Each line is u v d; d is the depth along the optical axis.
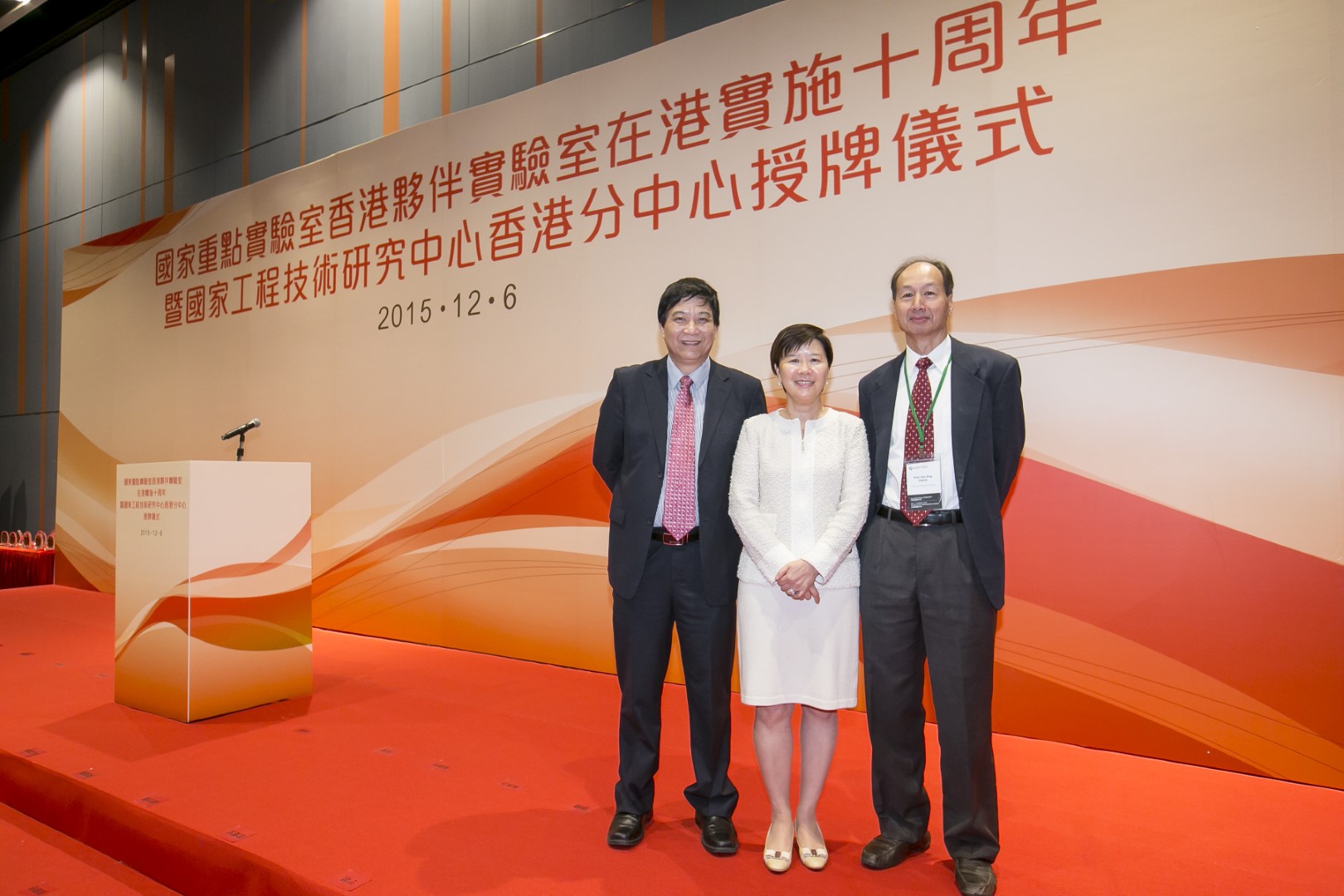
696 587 1.77
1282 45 2.32
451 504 4.03
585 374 3.62
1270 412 2.32
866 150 2.97
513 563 3.80
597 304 3.60
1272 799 2.11
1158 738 2.45
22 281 7.07
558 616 3.65
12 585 6.62
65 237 6.73
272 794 2.09
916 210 2.86
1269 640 2.31
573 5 3.99
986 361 1.66
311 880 1.63
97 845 2.09
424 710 2.88
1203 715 2.39
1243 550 2.35
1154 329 2.47
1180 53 2.45
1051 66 2.64
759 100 3.21
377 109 4.75
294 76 5.19
